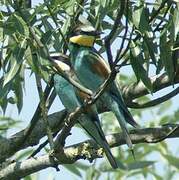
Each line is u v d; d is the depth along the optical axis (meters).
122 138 9.75
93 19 10.24
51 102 10.70
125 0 8.22
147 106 10.65
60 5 9.18
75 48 11.41
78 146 9.57
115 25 8.10
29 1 9.87
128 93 10.73
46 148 10.29
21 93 9.95
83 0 9.69
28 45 9.02
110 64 8.34
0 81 9.48
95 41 11.51
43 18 9.30
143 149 12.93
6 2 9.15
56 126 10.52
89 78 11.46
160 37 9.36
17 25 8.85
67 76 8.90
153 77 10.38
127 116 10.77
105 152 9.64
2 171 9.65
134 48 9.52
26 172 9.62
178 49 9.80
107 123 12.39
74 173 12.00
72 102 10.61
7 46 9.06
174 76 10.05
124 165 12.09
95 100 8.81
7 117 11.22
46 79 9.09
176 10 9.09
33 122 10.01
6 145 10.12
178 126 9.56
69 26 9.93
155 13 9.55
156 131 9.73
